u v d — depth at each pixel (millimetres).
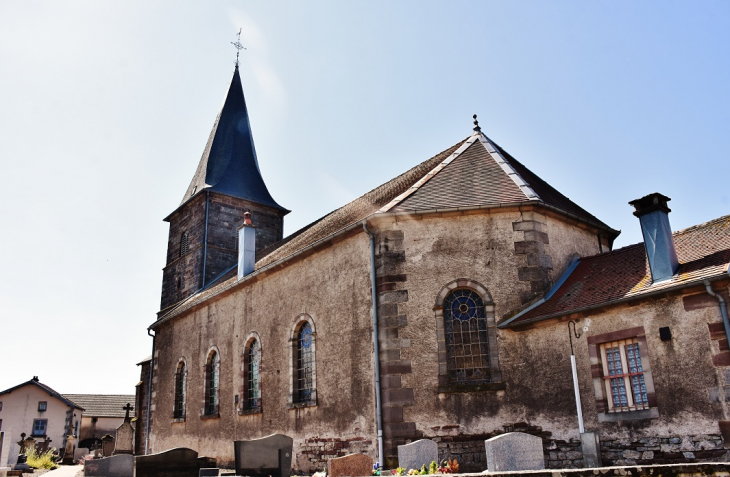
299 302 17406
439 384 13414
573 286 13789
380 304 14297
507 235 14312
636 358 11836
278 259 18531
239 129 34062
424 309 14016
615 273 13320
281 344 17844
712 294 10891
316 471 15367
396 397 13516
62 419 48719
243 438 18797
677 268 12078
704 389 10734
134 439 29438
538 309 13453
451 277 14156
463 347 13766
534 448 10289
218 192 30453
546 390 12773
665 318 11445
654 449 11156
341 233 15703
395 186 19375
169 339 25922
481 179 15711
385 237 14656
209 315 22703
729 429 10320
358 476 11422
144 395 31109
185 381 23734
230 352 20641
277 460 12359
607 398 12055
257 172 33406
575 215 15312
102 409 55781
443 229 14547
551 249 14500
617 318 12094
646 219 12570
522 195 14594
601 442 11836
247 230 21844
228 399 20141
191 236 30781
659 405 11227
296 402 16766
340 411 15023
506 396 13094
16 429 47531
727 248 11805
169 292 31438
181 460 13508
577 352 12539
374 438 13836
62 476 19938
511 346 13406
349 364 15039
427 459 11344
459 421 13133
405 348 13812
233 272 26312
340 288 15867
